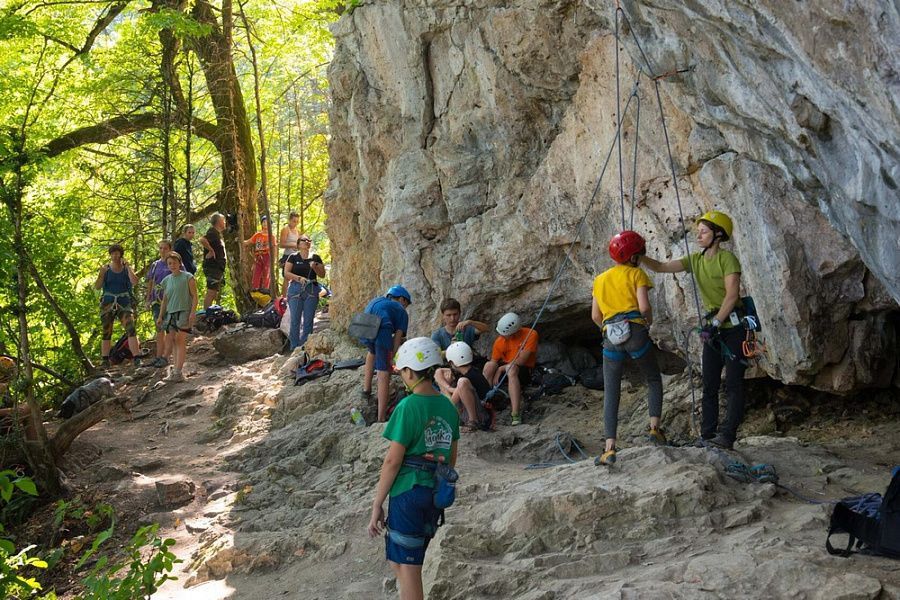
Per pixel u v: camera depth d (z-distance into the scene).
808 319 6.42
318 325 13.84
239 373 11.75
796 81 4.55
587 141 8.24
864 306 6.41
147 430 10.21
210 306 14.86
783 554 4.42
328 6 13.09
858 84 3.90
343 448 8.30
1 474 4.66
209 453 9.22
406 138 10.22
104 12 17.70
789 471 5.98
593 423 8.39
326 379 10.13
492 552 5.29
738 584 4.19
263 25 19.02
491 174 9.50
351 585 5.69
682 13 5.41
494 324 9.87
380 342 8.56
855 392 7.30
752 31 4.54
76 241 17.12
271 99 21.72
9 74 16.16
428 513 4.27
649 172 7.52
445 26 9.55
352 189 11.38
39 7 16.25
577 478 5.96
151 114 17.92
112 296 12.88
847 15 3.74
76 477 8.80
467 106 9.59
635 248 5.96
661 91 7.23
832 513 4.49
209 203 20.52
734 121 5.86
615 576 4.68
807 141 4.96
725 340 5.96
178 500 8.02
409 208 9.86
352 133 11.02
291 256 12.30
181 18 14.80
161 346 12.90
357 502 7.03
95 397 10.69
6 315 9.30
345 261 11.45
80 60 16.34
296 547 6.50
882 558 4.29
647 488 5.45
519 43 8.61
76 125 18.50
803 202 6.27
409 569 4.22
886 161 4.20
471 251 9.57
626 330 5.86
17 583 5.28
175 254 11.82
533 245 9.12
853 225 5.07
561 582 4.73
